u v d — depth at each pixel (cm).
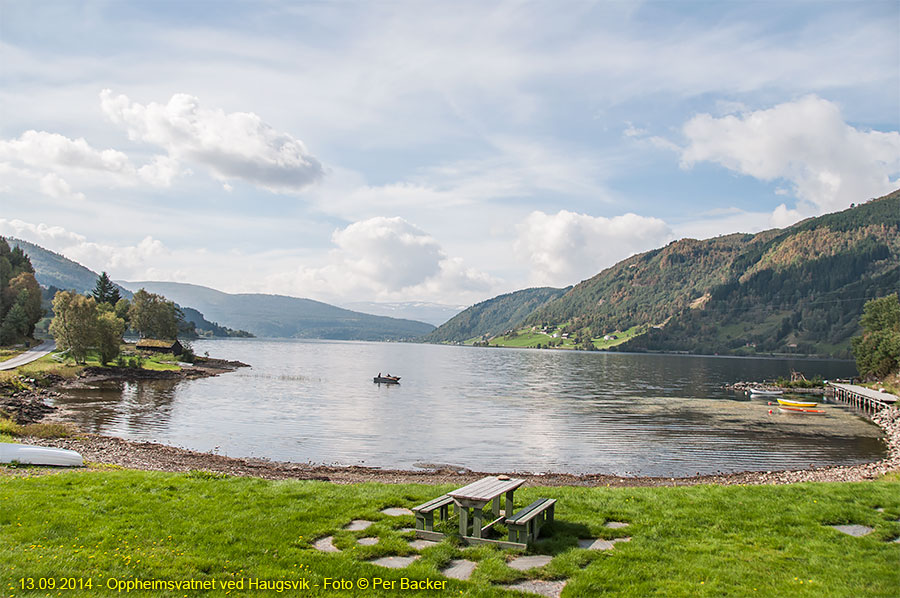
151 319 15100
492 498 1294
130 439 4238
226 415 5778
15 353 10331
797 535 1409
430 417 6081
